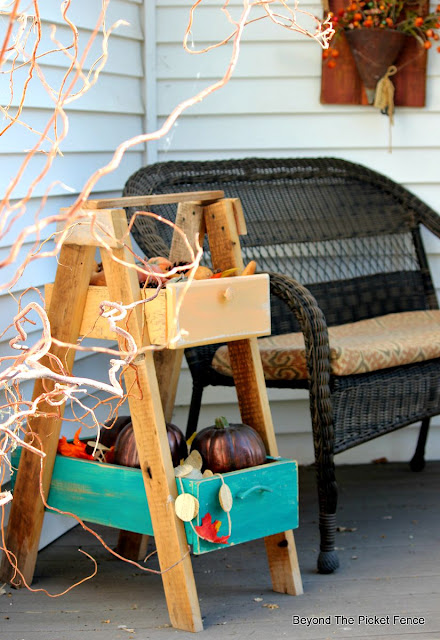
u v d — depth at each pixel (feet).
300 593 6.98
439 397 8.52
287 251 10.82
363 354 7.53
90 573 7.55
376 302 10.77
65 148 8.70
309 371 7.23
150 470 6.21
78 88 8.96
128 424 6.91
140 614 6.59
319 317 7.20
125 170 10.36
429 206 11.11
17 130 7.70
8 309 7.57
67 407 8.84
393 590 7.04
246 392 7.11
